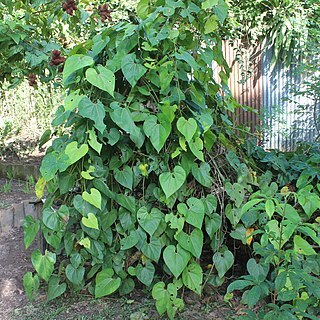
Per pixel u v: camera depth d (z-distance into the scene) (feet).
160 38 7.31
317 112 17.33
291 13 20.02
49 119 21.45
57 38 10.73
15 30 9.19
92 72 6.96
